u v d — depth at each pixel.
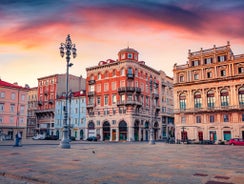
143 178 8.23
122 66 69.38
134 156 16.52
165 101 86.31
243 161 13.68
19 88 71.81
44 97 88.81
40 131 88.81
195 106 62.19
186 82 63.62
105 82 72.56
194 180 7.89
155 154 18.64
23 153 18.20
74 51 27.77
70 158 14.59
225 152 22.14
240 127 54.84
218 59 60.44
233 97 56.41
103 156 16.23
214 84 59.50
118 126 67.94
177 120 64.19
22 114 72.12
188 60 64.81
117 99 68.88
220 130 57.44
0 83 68.88
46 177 8.38
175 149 26.58
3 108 67.44
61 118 82.19
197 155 18.03
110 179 8.05
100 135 71.31
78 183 7.46
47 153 18.33
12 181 8.12
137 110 69.00
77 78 91.81
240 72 56.28
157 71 82.25
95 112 73.44
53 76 87.12
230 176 8.63
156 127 78.06
